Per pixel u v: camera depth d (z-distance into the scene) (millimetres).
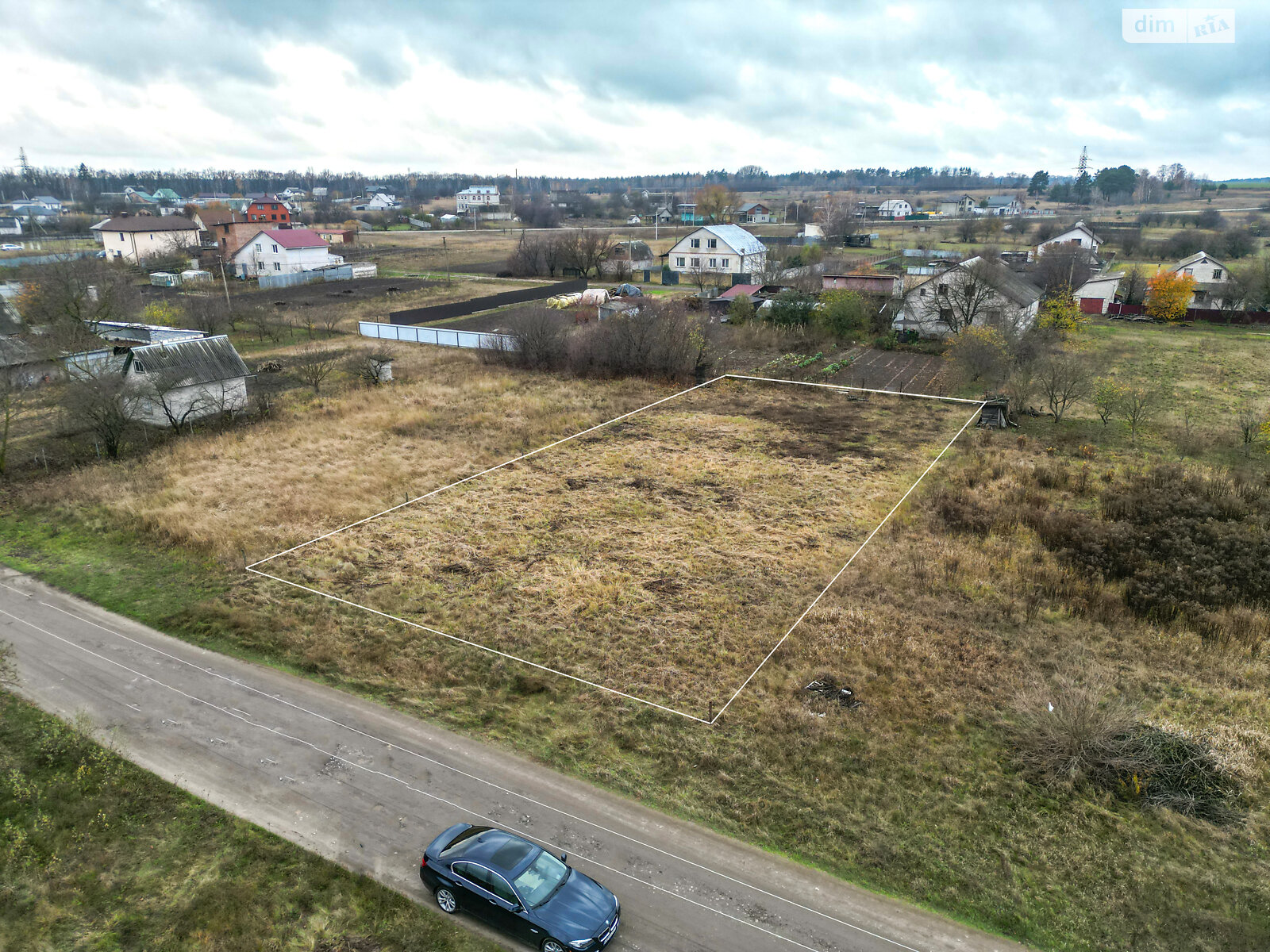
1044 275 66438
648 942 11492
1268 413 36719
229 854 12906
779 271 77688
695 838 13484
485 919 11609
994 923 12055
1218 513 24578
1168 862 13141
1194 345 52312
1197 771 14977
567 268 83688
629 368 45062
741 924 11859
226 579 21781
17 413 35062
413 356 48562
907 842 13484
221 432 33969
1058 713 15812
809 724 16234
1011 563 22906
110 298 47625
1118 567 22266
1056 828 13836
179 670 17875
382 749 15469
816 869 12945
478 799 14250
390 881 12516
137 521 25078
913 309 53250
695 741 15742
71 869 12516
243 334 54375
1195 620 19938
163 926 11547
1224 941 11719
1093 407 39031
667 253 84938
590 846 13234
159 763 14938
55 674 17578
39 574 22016
